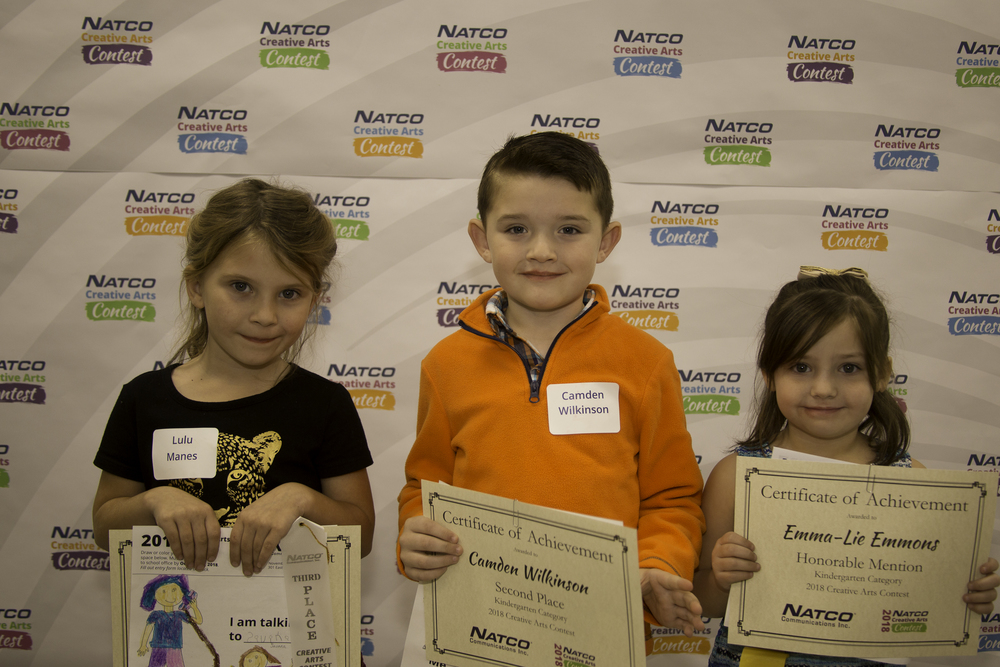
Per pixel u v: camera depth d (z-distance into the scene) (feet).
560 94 5.23
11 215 5.21
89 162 5.21
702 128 5.27
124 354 5.32
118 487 3.63
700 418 5.48
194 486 3.42
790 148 5.29
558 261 3.32
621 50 5.20
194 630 3.02
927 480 3.08
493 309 3.67
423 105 5.24
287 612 3.03
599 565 2.61
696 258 5.37
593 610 2.64
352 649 3.03
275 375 3.82
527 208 3.28
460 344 3.76
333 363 5.41
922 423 5.43
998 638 5.42
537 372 3.52
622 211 5.32
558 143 3.45
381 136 5.25
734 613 3.13
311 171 5.26
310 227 3.63
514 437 3.38
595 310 3.62
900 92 5.26
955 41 5.23
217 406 3.56
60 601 5.36
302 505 3.23
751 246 5.36
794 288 3.80
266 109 5.21
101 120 5.18
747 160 5.30
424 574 2.97
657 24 5.18
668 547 3.17
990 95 5.28
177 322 5.30
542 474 3.29
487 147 5.26
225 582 3.04
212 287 3.44
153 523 3.29
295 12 5.14
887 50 5.24
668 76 5.23
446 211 5.32
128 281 5.28
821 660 3.38
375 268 5.36
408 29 5.17
